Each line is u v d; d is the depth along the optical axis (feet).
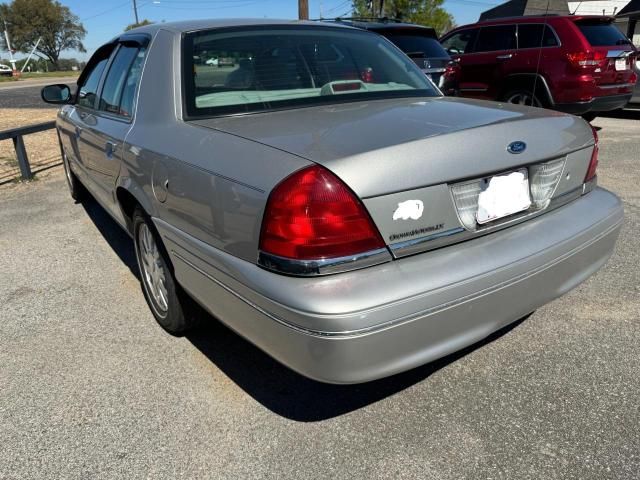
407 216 6.05
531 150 7.09
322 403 7.75
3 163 26.45
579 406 7.47
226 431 7.25
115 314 10.52
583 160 8.15
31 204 18.56
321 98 8.61
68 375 8.57
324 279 5.75
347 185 5.73
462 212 6.55
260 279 5.98
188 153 7.32
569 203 8.04
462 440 6.93
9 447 7.06
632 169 20.21
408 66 10.46
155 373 8.56
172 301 8.92
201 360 8.87
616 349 8.75
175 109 8.29
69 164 17.01
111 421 7.50
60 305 10.93
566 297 10.48
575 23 24.94
